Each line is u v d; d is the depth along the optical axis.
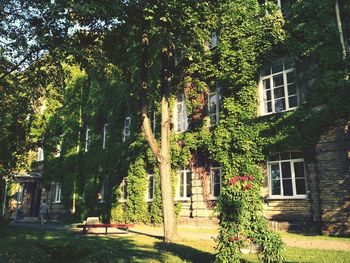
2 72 14.58
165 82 16.05
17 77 14.99
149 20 13.67
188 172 21.28
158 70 22.34
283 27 17.06
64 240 14.74
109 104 29.20
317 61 15.57
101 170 28.33
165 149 15.40
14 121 16.69
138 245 13.11
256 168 17.09
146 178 23.89
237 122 18.23
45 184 35.62
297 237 13.68
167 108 15.91
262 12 18.03
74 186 31.45
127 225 17.95
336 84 14.61
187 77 21.48
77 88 33.53
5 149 17.44
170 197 14.89
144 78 15.90
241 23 18.98
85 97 33.34
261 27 18.09
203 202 19.75
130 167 24.84
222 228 8.34
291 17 16.81
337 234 13.68
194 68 20.48
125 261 9.98
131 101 26.12
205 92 20.89
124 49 16.70
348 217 13.52
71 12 12.94
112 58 16.42
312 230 14.66
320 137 14.84
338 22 14.78
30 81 15.21
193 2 13.91
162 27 13.66
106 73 16.61
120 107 27.64
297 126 15.68
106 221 26.33
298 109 15.77
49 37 13.35
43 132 19.16
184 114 22.30
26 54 14.08
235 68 18.83
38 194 38.22
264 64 17.73
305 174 15.47
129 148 25.34
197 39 14.62
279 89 17.30
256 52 18.17
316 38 15.59
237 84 18.50
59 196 34.12
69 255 9.52
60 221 30.30
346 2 15.01
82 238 15.49
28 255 11.16
